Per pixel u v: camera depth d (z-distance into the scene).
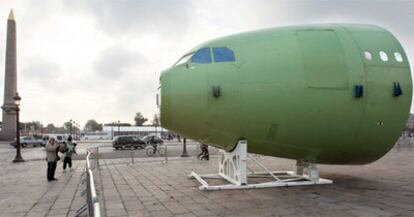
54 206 9.62
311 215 7.67
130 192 10.80
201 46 11.10
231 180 11.60
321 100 9.98
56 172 17.44
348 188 10.95
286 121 10.10
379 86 10.26
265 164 19.47
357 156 11.08
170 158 25.25
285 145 10.64
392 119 10.48
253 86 10.11
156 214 8.01
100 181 13.23
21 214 8.74
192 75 10.50
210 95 10.21
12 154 34.53
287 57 10.22
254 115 10.16
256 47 10.55
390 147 11.05
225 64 10.43
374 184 11.70
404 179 12.83
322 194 10.00
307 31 10.75
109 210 8.45
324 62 10.13
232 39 10.96
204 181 11.98
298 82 10.00
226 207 8.53
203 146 23.48
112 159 24.56
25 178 15.48
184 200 9.45
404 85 10.55
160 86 10.84
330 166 17.05
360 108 10.12
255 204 8.80
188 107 10.36
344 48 10.33
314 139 10.34
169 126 10.94
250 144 10.95
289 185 11.27
